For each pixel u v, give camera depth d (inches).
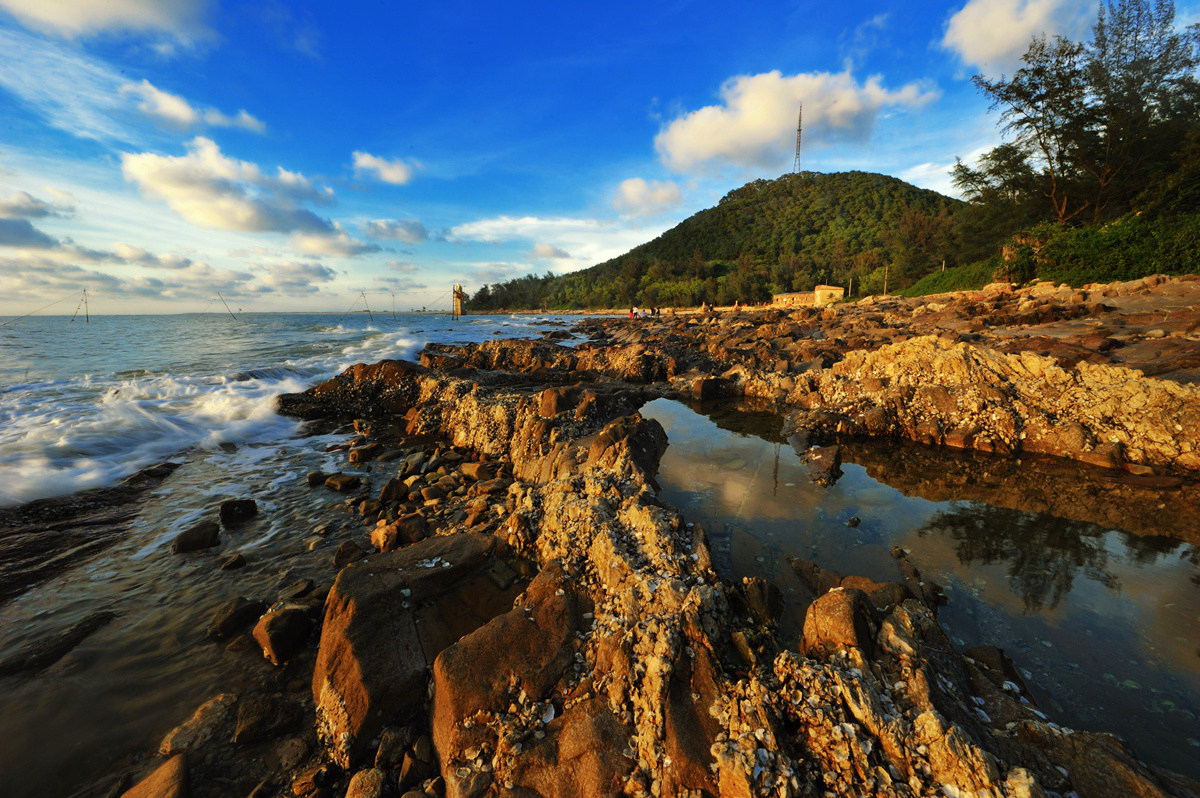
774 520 297.6
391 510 339.6
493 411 483.2
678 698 149.8
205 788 146.3
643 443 379.2
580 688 164.4
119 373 716.0
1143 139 1240.2
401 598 207.0
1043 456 410.0
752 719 138.0
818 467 382.9
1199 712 158.1
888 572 241.4
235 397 620.7
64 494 350.9
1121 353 530.0
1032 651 187.9
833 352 775.1
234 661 197.9
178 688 183.6
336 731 161.9
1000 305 1012.5
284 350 1087.0
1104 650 187.6
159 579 255.3
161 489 376.2
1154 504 316.2
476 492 361.4
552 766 141.2
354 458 446.6
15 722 166.2
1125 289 917.2
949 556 258.5
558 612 195.5
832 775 126.1
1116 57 1257.4
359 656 175.5
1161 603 216.5
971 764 120.0
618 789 134.0
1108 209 1304.1
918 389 499.8
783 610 208.4
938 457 415.2
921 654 156.1
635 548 224.4
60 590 244.1
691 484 350.9
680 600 182.1
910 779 122.9
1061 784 121.8
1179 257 982.4
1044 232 1285.7
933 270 2421.3
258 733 164.2
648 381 821.9
